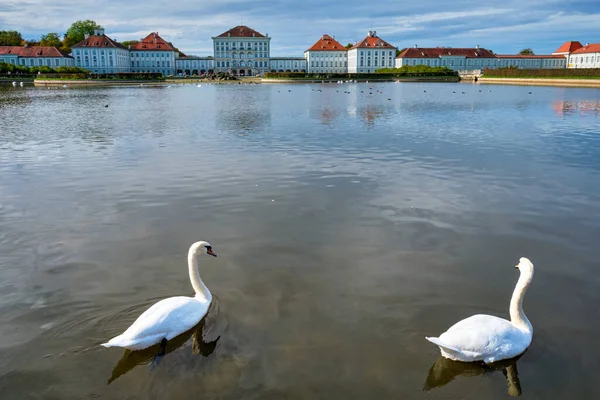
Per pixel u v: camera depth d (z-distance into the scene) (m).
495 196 13.01
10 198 13.05
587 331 6.80
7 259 9.12
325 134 24.28
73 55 161.00
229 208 12.09
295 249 9.53
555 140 21.97
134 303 7.52
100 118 32.47
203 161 17.64
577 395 5.64
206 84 111.81
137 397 5.63
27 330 6.83
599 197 12.89
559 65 180.25
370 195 13.13
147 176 15.38
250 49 176.00
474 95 59.53
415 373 5.99
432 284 8.12
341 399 5.59
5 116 33.94
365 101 49.06
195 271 7.20
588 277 8.35
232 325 6.94
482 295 7.77
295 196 13.07
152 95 63.81
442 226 10.74
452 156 18.33
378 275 8.44
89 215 11.63
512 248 9.58
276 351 6.39
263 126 27.67
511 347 6.05
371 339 6.64
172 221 11.19
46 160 17.97
